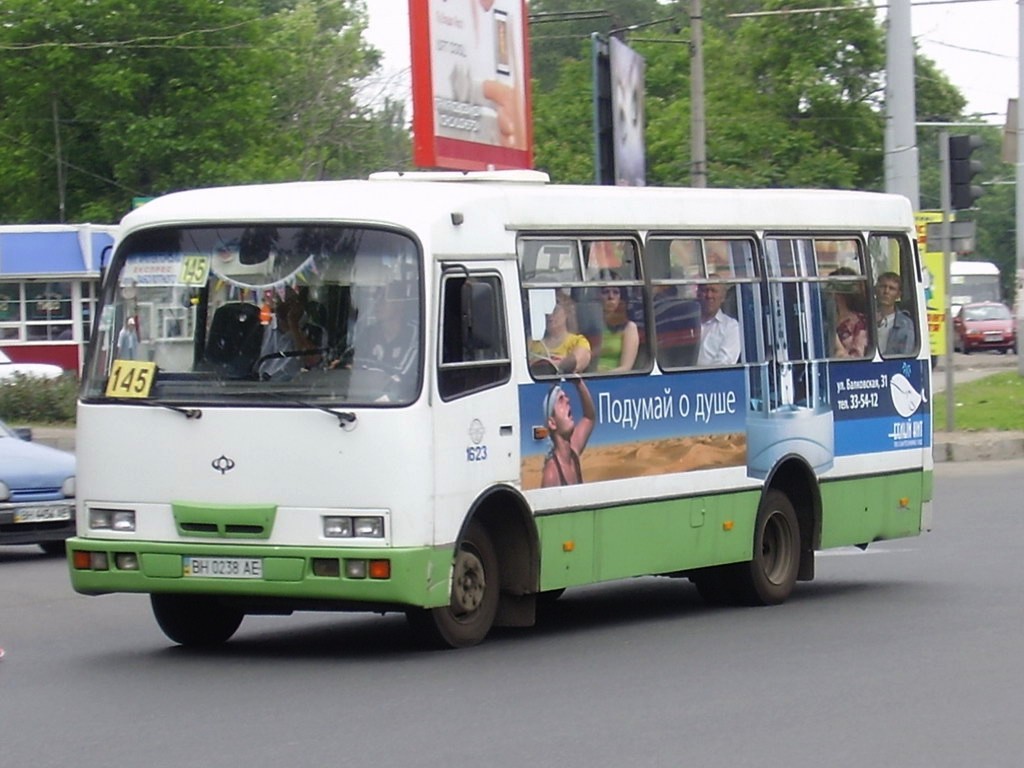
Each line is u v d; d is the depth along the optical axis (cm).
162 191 6825
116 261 1399
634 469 1545
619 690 1227
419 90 3559
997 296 9575
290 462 1322
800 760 1006
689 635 1508
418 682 1259
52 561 2158
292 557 1315
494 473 1390
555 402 1459
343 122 7388
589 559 1497
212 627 1479
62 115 7019
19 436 2228
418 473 1311
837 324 1812
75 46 6656
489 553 1425
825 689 1230
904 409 1895
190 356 1366
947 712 1147
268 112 7056
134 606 1752
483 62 3834
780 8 6222
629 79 4519
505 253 1425
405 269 1333
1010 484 2853
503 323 1417
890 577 1920
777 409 1717
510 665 1334
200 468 1342
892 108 3875
